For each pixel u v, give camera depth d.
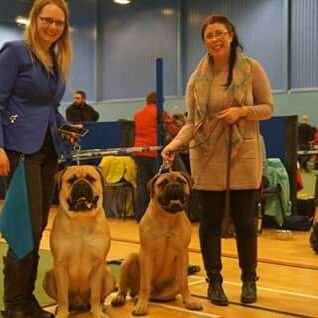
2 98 3.24
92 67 20.88
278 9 16.48
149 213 3.68
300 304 3.90
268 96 3.90
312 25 15.92
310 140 14.73
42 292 4.22
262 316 3.61
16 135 3.30
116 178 8.48
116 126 9.09
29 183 3.31
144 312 3.63
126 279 3.86
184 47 18.36
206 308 3.80
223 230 3.97
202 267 5.10
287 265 5.22
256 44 17.00
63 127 3.55
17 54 3.27
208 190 3.94
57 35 3.35
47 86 3.37
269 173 7.38
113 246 6.30
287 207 7.44
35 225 3.33
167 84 18.83
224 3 17.50
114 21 20.19
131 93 19.86
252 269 4.00
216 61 3.91
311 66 16.02
